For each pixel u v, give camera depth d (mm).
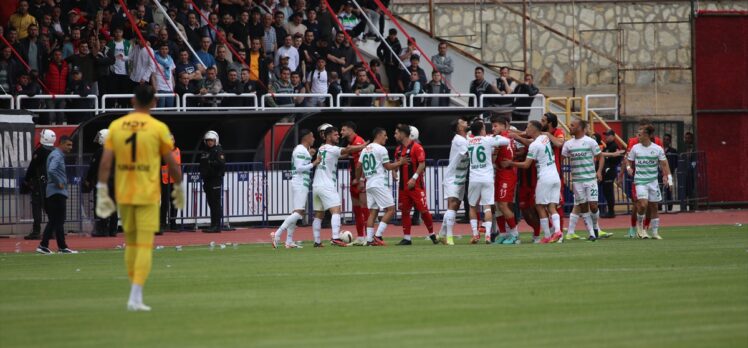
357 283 52125
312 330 37844
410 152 79375
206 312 42406
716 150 123562
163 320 40375
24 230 95062
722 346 34000
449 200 79375
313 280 53938
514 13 134000
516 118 123562
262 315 41469
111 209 42844
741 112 123625
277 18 117750
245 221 105188
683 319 39125
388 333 37000
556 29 137000
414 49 127875
